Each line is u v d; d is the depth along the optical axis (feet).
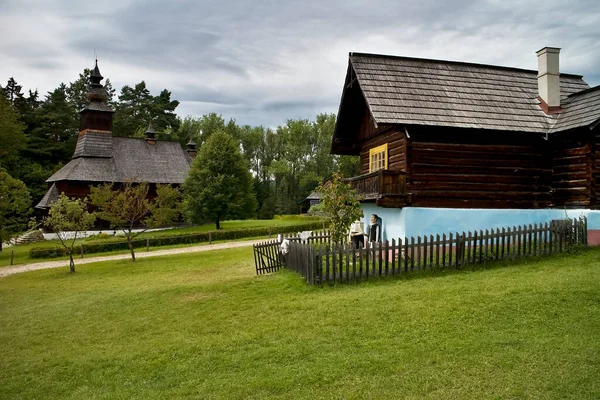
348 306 31.32
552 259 42.57
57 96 229.86
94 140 164.04
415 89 54.60
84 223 73.87
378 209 57.41
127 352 27.81
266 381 21.42
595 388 18.54
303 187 276.62
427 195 52.21
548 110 56.85
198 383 22.29
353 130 69.26
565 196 54.70
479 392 18.93
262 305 34.94
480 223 52.80
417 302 30.76
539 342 23.04
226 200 137.18
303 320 29.55
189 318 34.04
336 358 23.17
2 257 108.58
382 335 25.75
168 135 258.37
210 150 140.46
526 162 55.83
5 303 49.57
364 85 53.26
